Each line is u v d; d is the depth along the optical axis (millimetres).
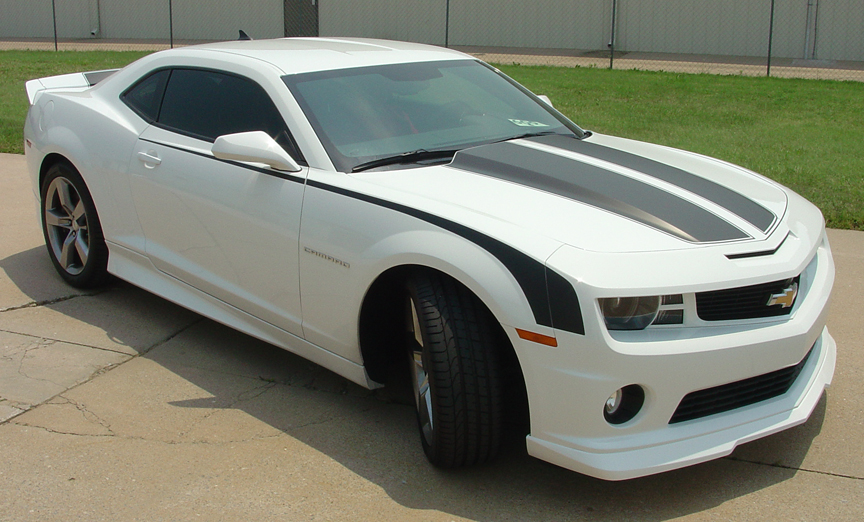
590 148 3725
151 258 4227
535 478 3025
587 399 2615
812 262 3270
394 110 3748
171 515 2762
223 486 2938
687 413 2742
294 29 27219
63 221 4863
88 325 4395
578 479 3020
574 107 12227
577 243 2713
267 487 2938
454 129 3754
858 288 5016
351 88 3791
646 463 2654
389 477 3020
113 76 4684
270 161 3379
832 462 3117
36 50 22531
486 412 2832
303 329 3494
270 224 3484
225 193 3695
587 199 3047
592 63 20500
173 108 4168
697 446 2719
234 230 3676
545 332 2629
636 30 23344
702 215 3014
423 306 2857
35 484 2928
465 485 2977
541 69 18219
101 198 4430
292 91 3670
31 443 3201
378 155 3465
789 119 11539
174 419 3418
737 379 2723
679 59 21484
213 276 3895
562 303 2594
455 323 2809
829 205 6758
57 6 29375
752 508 2824
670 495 2912
